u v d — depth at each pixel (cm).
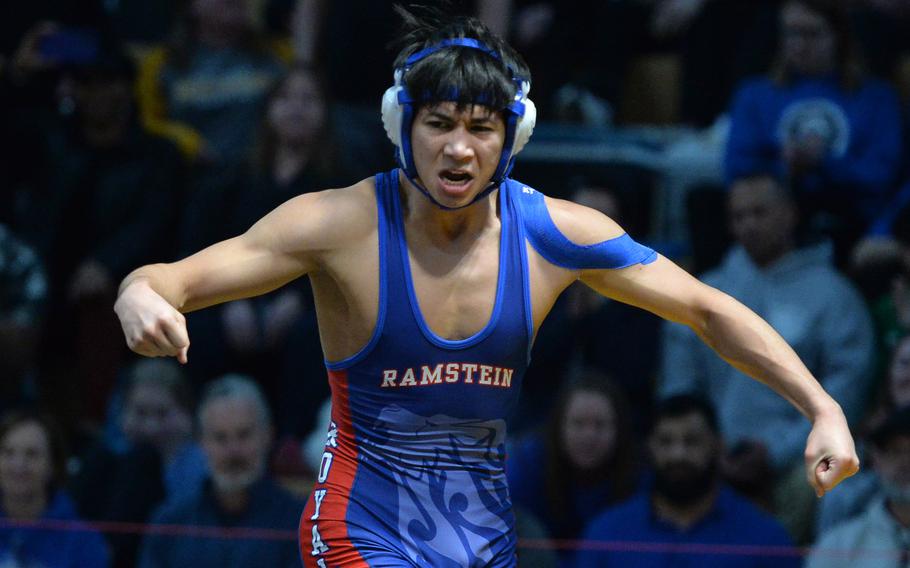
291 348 1622
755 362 749
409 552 755
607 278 770
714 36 1998
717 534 1275
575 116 2033
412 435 758
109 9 2219
